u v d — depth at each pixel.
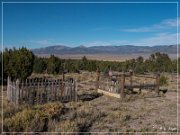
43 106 15.02
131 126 12.69
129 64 55.62
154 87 24.09
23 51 25.52
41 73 39.25
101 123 12.75
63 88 18.16
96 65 54.97
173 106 18.36
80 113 14.16
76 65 56.31
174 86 31.41
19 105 15.58
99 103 18.70
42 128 11.04
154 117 14.84
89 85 29.61
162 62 56.25
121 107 17.39
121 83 21.25
